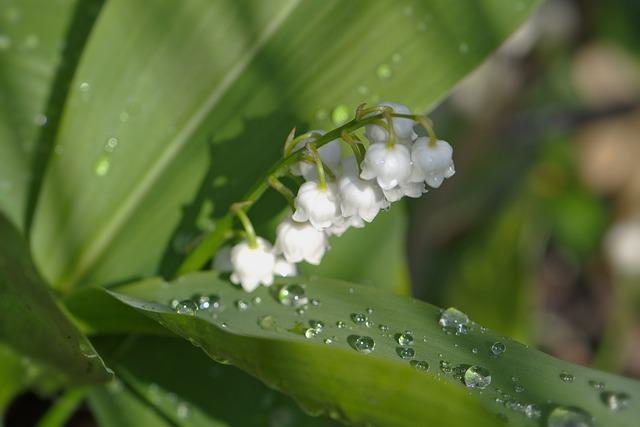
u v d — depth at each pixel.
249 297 0.32
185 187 0.34
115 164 0.34
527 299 0.46
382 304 0.32
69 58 0.36
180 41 0.34
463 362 0.31
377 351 0.31
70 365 0.33
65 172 0.34
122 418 0.35
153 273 0.34
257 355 0.31
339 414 0.32
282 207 0.34
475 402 0.30
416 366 0.31
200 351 0.35
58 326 0.31
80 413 0.42
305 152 0.31
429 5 0.34
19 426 0.40
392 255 0.38
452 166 0.31
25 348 0.33
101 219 0.34
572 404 0.30
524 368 0.31
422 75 0.34
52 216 0.34
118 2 0.34
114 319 0.33
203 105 0.34
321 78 0.34
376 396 0.31
